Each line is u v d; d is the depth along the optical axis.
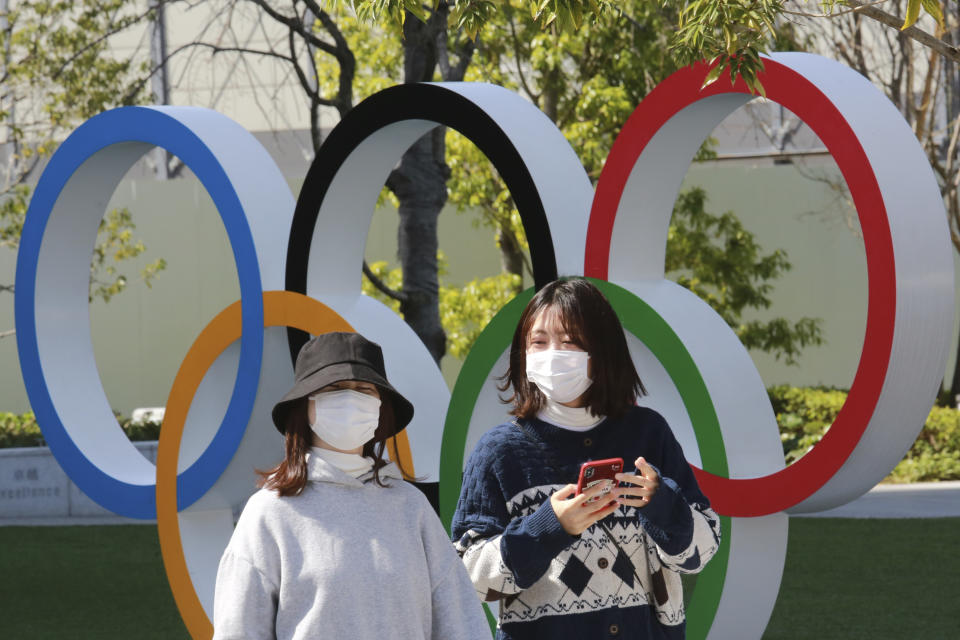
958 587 13.11
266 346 9.98
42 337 11.89
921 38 7.38
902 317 6.82
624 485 4.71
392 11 7.79
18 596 13.71
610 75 20.80
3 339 33.38
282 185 10.24
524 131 8.52
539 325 5.14
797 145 29.31
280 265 9.95
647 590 5.09
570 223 8.30
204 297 33.38
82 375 11.98
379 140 9.49
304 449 4.58
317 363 4.62
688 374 7.82
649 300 8.23
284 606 4.34
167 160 33.56
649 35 19.33
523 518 4.85
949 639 10.95
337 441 4.56
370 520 4.47
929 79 22.80
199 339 10.38
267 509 4.45
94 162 11.42
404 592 4.42
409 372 9.87
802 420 25.39
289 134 30.14
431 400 9.90
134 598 13.55
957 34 21.72
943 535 16.14
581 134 20.25
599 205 8.42
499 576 4.85
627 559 5.01
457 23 7.91
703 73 7.71
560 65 20.36
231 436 9.99
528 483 5.03
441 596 4.59
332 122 29.70
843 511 18.28
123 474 11.38
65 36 20.41
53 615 12.70
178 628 12.05
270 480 4.54
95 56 20.03
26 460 20.53
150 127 10.59
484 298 22.95
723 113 8.01
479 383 8.66
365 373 4.57
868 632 11.27
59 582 14.52
